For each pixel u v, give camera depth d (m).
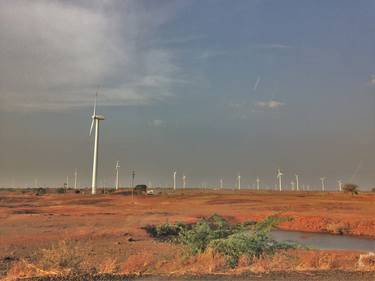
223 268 12.92
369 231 38.22
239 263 13.69
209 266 12.65
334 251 26.31
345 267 13.63
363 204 75.44
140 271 12.51
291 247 15.16
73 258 13.17
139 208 66.50
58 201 91.38
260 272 11.78
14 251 21.62
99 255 20.80
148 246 24.91
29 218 44.09
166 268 13.34
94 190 117.56
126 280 10.77
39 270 12.02
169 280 10.70
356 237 36.47
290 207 66.06
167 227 31.31
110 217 46.25
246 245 14.41
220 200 94.62
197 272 12.00
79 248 22.41
